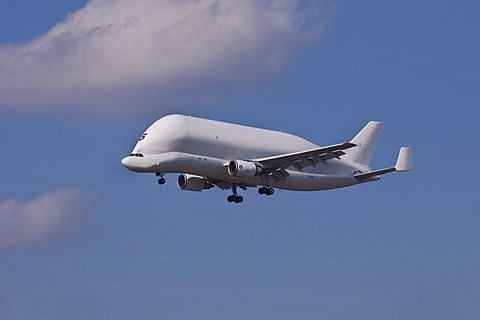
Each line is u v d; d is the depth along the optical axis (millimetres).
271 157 92250
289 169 96062
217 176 92625
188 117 91875
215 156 91688
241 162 91438
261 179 93812
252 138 94062
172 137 89688
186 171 90938
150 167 89062
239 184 95375
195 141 90625
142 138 90312
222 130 92688
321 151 91000
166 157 89375
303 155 91875
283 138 96562
